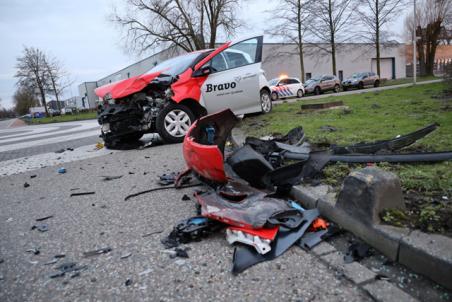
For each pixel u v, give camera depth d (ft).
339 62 155.63
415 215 7.82
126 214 11.15
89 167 18.62
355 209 8.10
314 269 7.22
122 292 6.99
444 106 25.16
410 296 6.10
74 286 7.32
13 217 11.86
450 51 167.22
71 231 10.21
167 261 8.01
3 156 26.20
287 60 141.38
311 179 11.07
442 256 6.19
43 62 161.48
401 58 172.14
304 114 28.22
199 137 13.14
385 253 7.29
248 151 11.44
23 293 7.20
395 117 21.66
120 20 104.01
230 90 24.75
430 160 11.16
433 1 127.65
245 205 9.16
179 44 104.27
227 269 7.50
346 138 16.19
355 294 6.36
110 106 23.56
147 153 20.74
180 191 12.96
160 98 22.74
